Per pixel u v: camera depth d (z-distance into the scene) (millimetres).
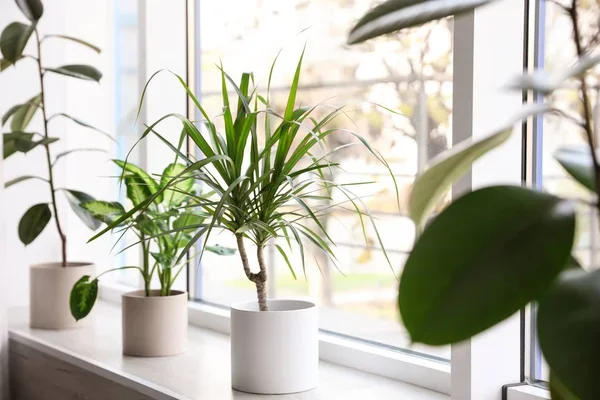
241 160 1346
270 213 1369
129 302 1714
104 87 2420
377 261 1613
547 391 1256
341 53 1669
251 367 1405
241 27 1930
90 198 1959
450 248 487
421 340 463
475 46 1220
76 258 2398
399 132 1562
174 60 2143
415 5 602
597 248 1226
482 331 452
